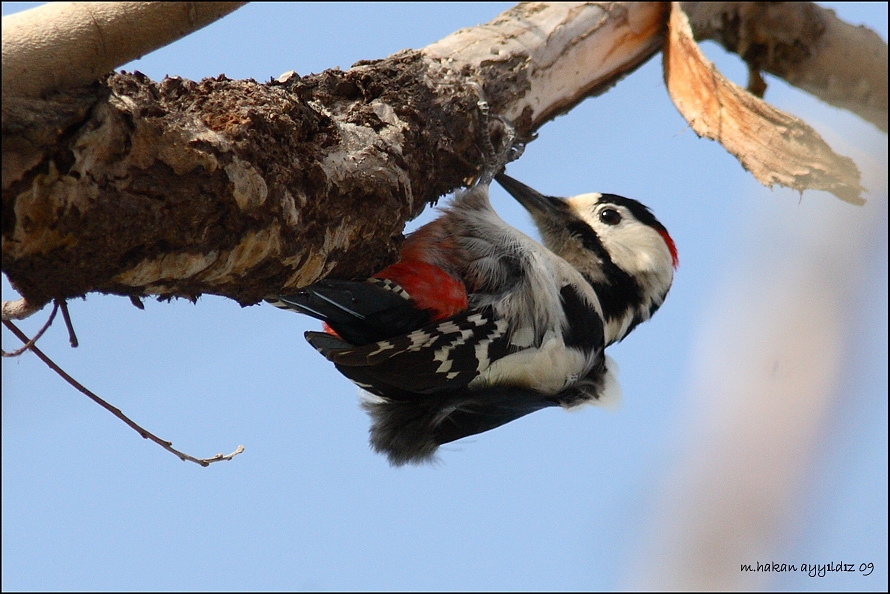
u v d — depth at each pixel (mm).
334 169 6922
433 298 8859
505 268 9336
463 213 9469
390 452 9672
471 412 9781
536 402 9914
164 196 5645
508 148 9203
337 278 7805
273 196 6297
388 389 9539
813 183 8945
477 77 8984
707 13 12234
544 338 9547
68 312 6055
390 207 7508
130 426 7191
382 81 8250
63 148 5211
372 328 8930
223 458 7453
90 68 5316
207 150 5816
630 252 11250
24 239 5246
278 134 6473
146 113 5633
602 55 10258
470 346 8945
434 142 8391
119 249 5621
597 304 10430
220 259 6180
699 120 10031
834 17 12906
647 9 10445
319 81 7906
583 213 11500
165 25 5398
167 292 6293
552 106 9914
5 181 5047
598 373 10422
